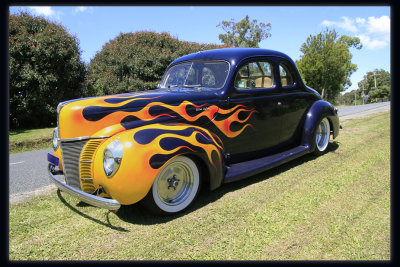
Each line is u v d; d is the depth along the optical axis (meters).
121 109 2.57
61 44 10.31
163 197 2.52
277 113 3.78
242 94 3.38
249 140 3.52
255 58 3.56
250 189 3.12
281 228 2.28
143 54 12.27
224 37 35.44
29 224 2.48
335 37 25.38
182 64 3.82
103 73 12.52
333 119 4.50
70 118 2.46
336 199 2.78
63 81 10.80
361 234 2.16
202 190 3.14
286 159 3.66
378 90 52.25
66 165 2.57
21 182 3.78
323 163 4.00
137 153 2.26
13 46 9.58
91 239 2.22
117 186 2.25
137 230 2.34
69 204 2.91
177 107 2.84
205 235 2.22
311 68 25.42
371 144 5.01
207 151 2.65
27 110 9.95
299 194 2.92
